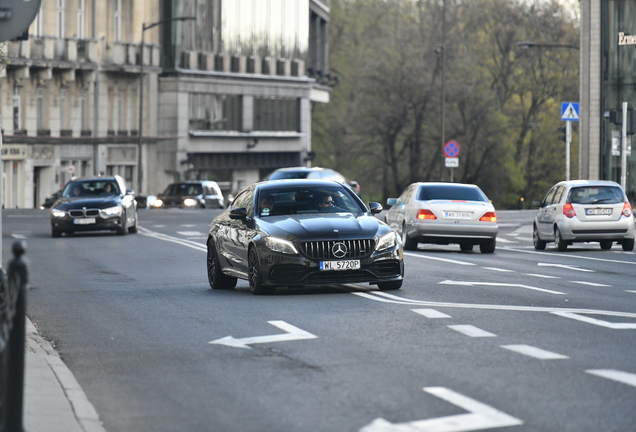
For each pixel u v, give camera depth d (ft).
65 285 132.36
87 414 57.47
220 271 123.85
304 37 644.27
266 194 119.65
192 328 89.35
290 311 97.86
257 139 593.83
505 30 624.59
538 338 79.00
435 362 69.46
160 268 157.58
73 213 239.09
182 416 56.90
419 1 596.29
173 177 537.24
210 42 562.66
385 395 59.82
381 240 112.57
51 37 451.94
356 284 123.34
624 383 61.98
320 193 120.16
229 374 67.92
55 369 70.79
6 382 43.16
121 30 503.61
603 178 367.66
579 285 123.75
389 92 565.94
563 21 623.36
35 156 448.24
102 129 492.13
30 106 449.89
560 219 196.85
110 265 163.43
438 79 560.20
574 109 327.26
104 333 88.79
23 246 43.42
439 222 189.47
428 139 567.18
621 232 196.65
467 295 110.32
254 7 595.47
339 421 54.24
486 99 565.53
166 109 535.19
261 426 53.83
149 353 77.51
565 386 61.16
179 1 536.01
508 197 648.79
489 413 54.75
